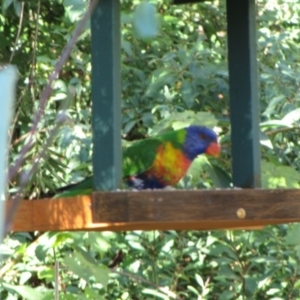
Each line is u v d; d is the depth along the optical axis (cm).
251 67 729
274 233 972
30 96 952
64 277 955
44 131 904
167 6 1120
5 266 875
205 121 852
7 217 297
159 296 924
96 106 629
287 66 1023
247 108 731
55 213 600
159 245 1003
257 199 626
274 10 1130
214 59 1038
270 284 988
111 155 622
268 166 845
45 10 1045
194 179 835
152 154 765
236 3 738
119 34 636
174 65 978
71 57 1027
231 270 959
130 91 1022
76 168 913
